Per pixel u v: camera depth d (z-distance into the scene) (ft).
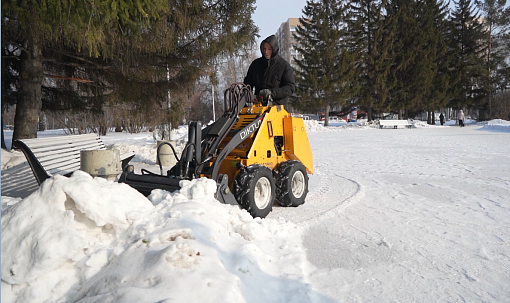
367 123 130.21
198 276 8.98
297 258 12.57
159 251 9.70
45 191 10.55
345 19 134.31
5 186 21.53
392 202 21.53
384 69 134.62
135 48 33.68
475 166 34.83
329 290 10.77
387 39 132.46
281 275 11.28
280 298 9.90
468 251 13.84
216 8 39.06
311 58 132.67
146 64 38.17
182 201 13.00
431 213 19.07
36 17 21.36
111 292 8.63
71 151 26.63
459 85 152.25
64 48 35.45
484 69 150.92
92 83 39.83
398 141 65.98
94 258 9.78
